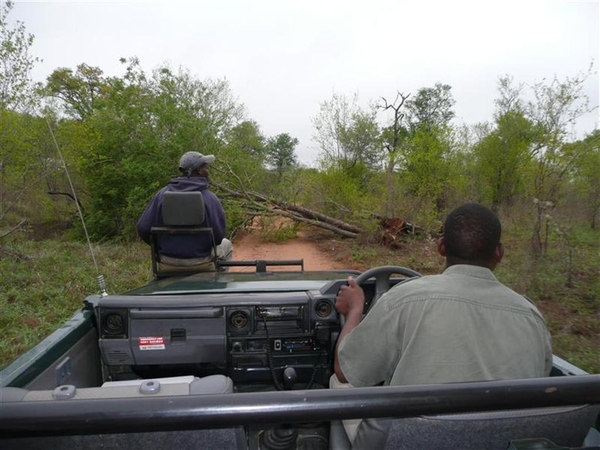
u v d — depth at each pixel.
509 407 1.11
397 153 12.52
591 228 9.63
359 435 1.43
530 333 1.50
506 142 13.05
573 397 1.12
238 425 1.04
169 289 2.57
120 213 11.66
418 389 1.09
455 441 1.30
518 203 11.29
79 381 2.23
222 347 2.32
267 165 14.20
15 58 9.37
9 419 0.99
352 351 1.65
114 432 1.02
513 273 7.08
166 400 1.04
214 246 3.76
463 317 1.47
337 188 13.12
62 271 7.84
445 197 12.35
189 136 10.91
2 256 8.59
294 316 2.38
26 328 5.30
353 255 9.78
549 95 9.12
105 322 2.26
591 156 8.70
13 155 9.96
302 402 1.05
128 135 11.34
